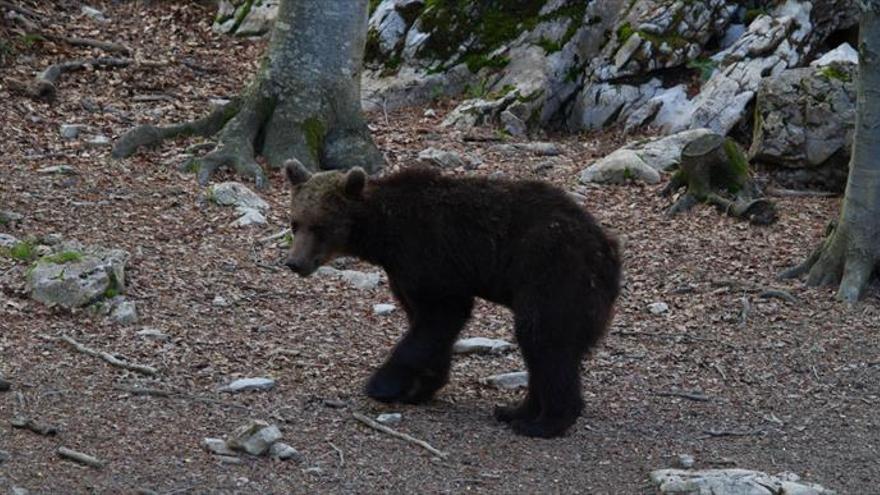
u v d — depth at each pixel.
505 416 10.77
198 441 9.93
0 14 22.39
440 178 10.68
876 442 11.02
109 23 24.17
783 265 15.77
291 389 11.22
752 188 17.66
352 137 18.86
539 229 10.19
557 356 10.17
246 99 18.73
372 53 22.58
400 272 10.60
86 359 11.44
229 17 24.94
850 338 13.70
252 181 17.64
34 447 9.54
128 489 8.99
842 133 18.45
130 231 15.20
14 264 13.52
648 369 12.52
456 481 9.58
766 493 9.28
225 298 13.48
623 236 16.52
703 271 15.45
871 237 14.95
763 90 19.11
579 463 10.07
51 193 16.14
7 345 11.57
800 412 11.65
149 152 18.27
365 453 9.96
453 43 22.33
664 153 19.00
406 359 10.77
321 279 14.40
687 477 9.49
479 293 10.62
